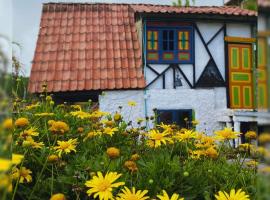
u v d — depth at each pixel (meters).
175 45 10.52
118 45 11.30
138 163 2.09
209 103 10.62
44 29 11.70
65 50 11.27
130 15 12.14
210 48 10.73
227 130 2.27
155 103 10.38
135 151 2.38
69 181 1.77
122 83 10.40
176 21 10.47
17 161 0.79
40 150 2.11
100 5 12.52
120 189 1.63
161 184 1.87
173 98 10.45
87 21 12.02
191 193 1.89
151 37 10.41
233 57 10.85
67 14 12.20
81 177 1.73
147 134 2.72
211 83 10.71
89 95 10.75
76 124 2.99
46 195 1.74
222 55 10.83
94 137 2.59
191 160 2.35
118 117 3.09
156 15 10.19
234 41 10.82
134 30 11.72
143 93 10.40
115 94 10.36
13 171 1.49
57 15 12.12
